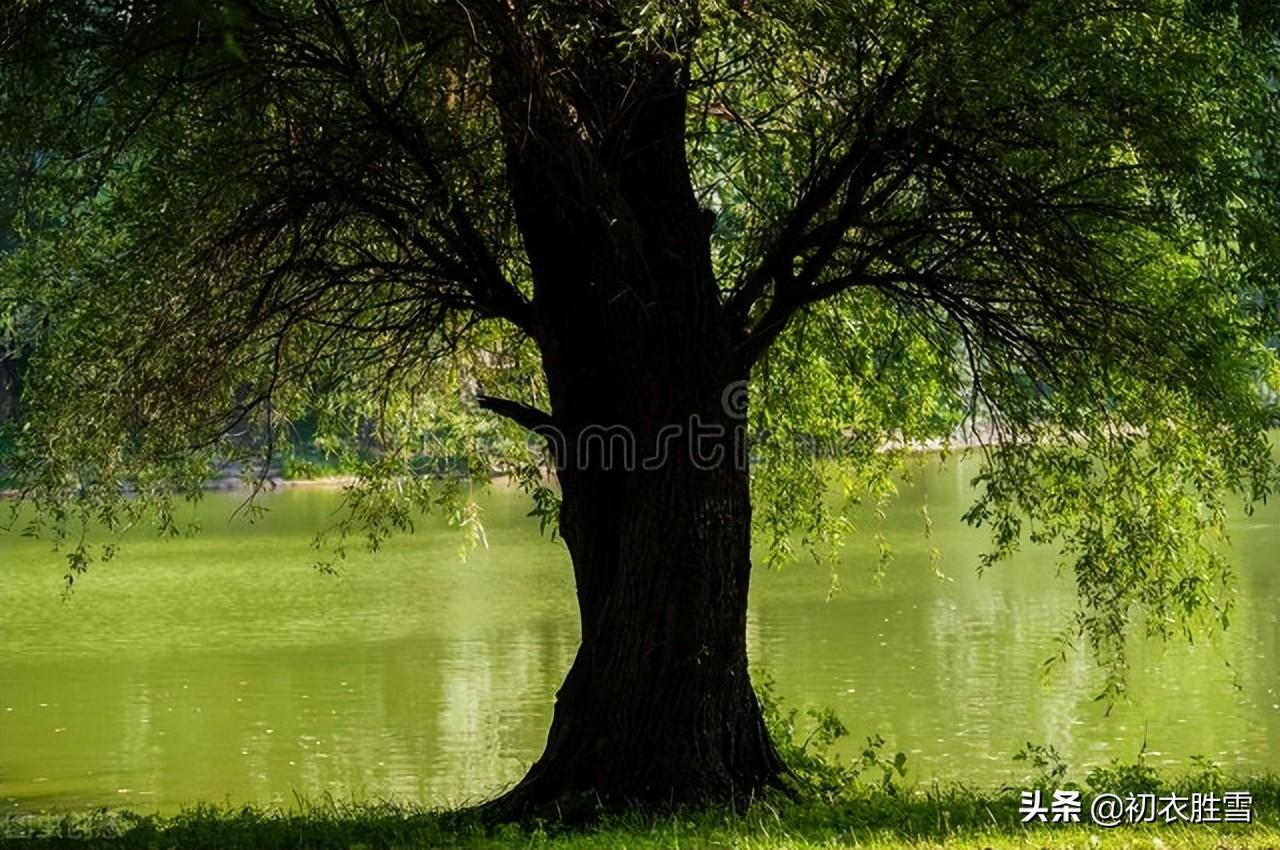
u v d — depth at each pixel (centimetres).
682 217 1402
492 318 1736
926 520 2044
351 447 2009
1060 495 1761
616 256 1346
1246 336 1608
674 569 1401
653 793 1401
